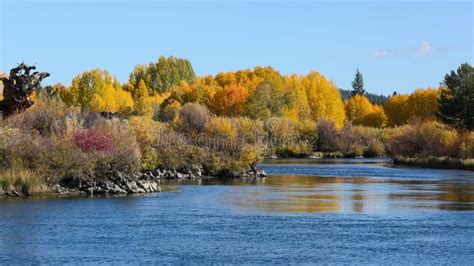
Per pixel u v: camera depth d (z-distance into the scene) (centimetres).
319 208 4662
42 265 2883
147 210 4459
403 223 3984
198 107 9956
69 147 5519
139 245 3281
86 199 4984
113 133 6106
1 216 4078
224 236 3531
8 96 6291
